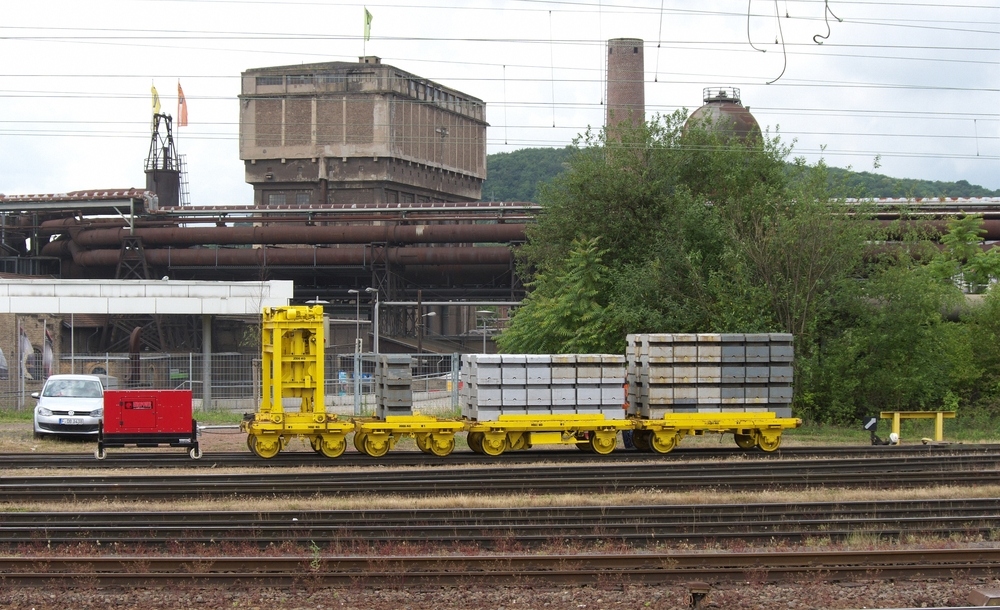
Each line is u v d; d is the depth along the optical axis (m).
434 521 14.47
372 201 91.75
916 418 30.88
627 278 35.44
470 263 65.06
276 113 93.50
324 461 21.94
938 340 34.47
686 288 34.97
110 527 13.88
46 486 17.33
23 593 11.06
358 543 13.21
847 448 24.67
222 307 42.31
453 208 65.25
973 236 43.88
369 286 72.25
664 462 22.23
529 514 15.05
